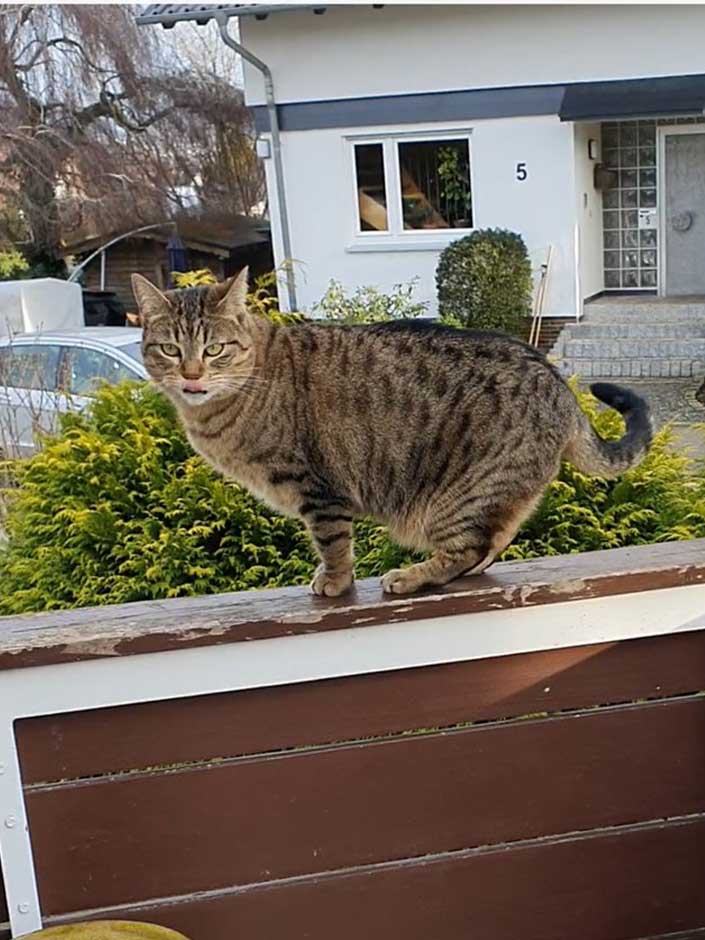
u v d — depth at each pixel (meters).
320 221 10.18
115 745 1.50
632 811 1.68
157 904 1.57
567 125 9.35
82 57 15.77
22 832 1.49
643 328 9.30
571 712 1.62
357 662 1.52
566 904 1.70
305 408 1.65
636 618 1.58
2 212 15.03
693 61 8.96
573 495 3.02
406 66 9.59
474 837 1.64
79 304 10.38
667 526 2.97
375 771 1.58
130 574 3.05
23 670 1.42
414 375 1.63
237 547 3.06
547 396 1.60
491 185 9.70
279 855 1.58
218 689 1.49
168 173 16.55
